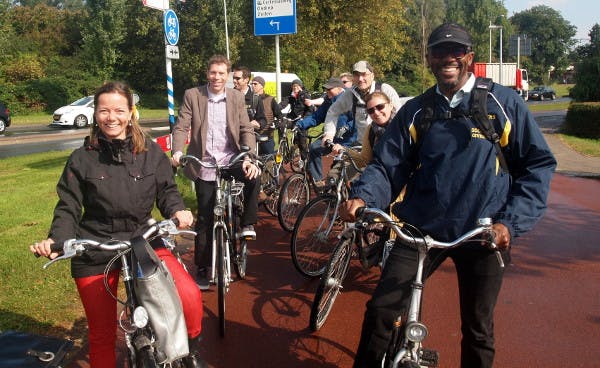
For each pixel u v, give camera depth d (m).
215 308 4.68
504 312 4.59
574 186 10.13
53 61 46.75
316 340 4.12
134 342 2.55
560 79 109.44
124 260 2.71
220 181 4.58
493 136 2.71
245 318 4.48
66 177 2.89
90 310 2.97
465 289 2.89
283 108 12.48
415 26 53.41
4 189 9.59
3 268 5.25
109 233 2.98
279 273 5.51
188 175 5.03
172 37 7.92
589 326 4.31
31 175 11.10
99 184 2.88
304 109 12.65
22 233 6.58
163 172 3.11
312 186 7.53
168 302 2.53
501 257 2.70
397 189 3.01
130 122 2.96
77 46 53.09
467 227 2.75
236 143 4.97
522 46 41.34
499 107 2.74
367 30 31.86
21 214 7.64
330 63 32.38
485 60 81.50
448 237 2.78
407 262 2.79
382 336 2.73
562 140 17.88
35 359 2.94
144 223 3.06
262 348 4.00
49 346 3.06
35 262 5.40
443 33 2.72
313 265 5.31
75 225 2.89
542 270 5.59
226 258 4.50
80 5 92.44
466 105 2.75
